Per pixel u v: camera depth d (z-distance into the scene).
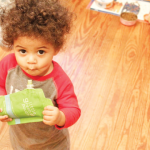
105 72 1.63
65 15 0.68
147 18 2.05
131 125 1.38
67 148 1.10
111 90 1.53
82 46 1.78
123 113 1.43
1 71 0.80
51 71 0.75
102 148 1.28
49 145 1.00
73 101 0.77
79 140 1.30
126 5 2.19
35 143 0.96
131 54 1.77
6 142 1.26
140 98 1.51
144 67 1.70
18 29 0.60
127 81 1.59
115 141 1.31
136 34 1.93
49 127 0.89
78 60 1.68
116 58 1.73
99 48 1.78
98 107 1.44
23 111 0.67
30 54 0.64
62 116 0.71
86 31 1.89
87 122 1.37
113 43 1.83
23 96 0.67
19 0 0.63
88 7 2.10
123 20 1.96
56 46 0.68
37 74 0.69
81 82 1.56
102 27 1.94
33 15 0.60
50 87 0.76
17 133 0.96
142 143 1.31
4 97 0.68
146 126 1.38
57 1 0.68
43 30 0.60
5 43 0.72
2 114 0.68
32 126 0.88
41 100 0.66
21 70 0.76
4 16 0.67
